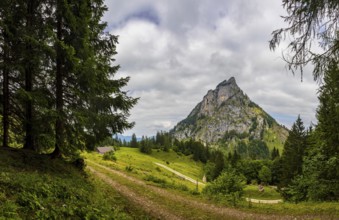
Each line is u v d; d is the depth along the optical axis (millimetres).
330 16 5695
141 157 138375
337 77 6512
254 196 70625
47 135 13773
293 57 6250
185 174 115875
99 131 16094
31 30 13609
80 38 14750
